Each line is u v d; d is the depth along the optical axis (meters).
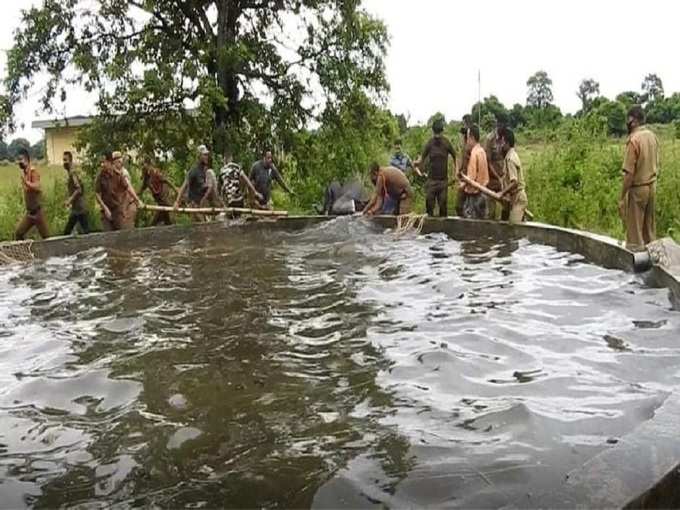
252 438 3.01
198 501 2.49
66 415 3.38
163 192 11.79
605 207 10.66
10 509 2.48
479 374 3.65
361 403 3.35
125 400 3.55
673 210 9.88
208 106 13.66
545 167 11.98
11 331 5.10
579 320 4.57
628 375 3.50
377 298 5.63
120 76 13.54
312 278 6.63
